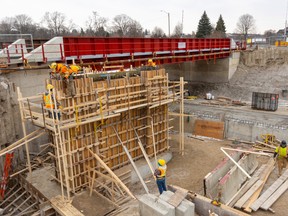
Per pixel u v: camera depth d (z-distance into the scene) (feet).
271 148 74.38
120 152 57.41
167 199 33.42
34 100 64.23
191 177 60.64
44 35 341.41
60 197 46.06
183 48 104.53
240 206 44.55
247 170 57.82
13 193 51.62
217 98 117.60
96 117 47.52
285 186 50.31
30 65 62.95
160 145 66.90
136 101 55.67
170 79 154.61
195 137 87.25
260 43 240.53
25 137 47.24
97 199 46.19
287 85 118.62
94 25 384.88
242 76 134.62
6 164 50.90
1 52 75.25
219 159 69.92
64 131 45.39
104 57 76.28
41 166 58.23
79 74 47.75
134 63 88.07
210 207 36.50
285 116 87.25
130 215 39.22
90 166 50.31
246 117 88.12
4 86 56.85
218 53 122.21
